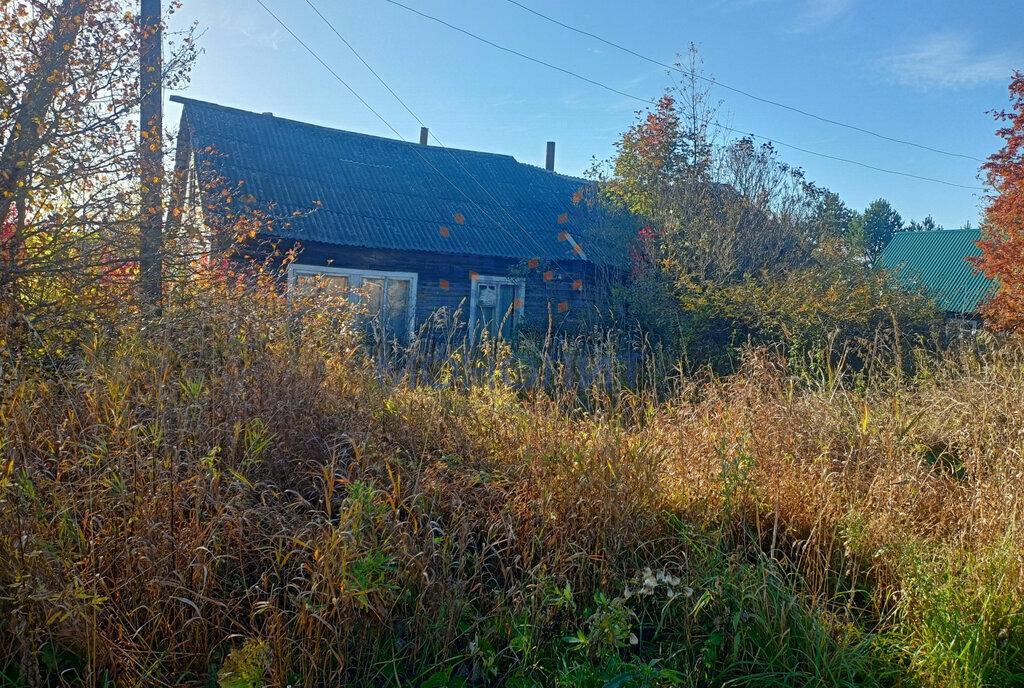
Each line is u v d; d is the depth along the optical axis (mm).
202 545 3166
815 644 3346
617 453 4320
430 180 16547
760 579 3662
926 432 6113
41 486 3445
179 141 14977
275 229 12195
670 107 17109
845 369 10023
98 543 3246
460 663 3324
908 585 3693
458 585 3436
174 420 3889
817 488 4547
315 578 3055
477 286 14344
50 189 6355
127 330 5309
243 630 3166
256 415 4137
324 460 4059
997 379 6145
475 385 5574
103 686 2928
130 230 6652
